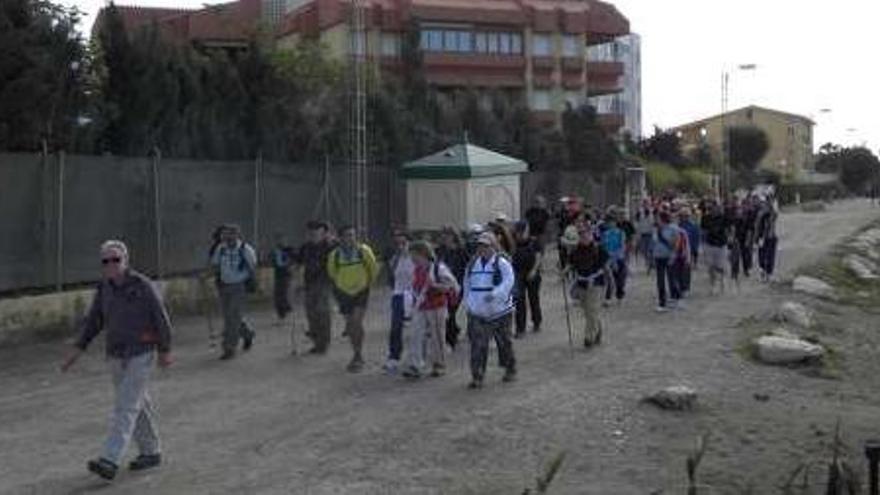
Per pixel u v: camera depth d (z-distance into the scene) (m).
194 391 13.96
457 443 11.35
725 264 26.95
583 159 56.31
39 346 17.45
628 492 9.83
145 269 20.75
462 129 43.72
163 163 21.20
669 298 23.95
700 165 89.50
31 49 19.33
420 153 36.22
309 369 15.62
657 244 23.06
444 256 17.77
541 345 18.14
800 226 63.62
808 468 10.39
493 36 82.94
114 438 9.91
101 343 17.83
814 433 12.60
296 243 25.17
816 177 144.25
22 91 19.17
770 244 29.98
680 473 10.55
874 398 15.53
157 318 10.09
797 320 22.33
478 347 14.30
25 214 18.03
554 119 84.69
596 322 17.89
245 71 28.42
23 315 17.61
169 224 21.36
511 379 14.75
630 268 32.34
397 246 15.66
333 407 13.05
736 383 15.45
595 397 13.79
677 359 16.98
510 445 11.37
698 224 30.17
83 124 22.00
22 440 11.48
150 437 10.36
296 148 29.06
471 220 29.33
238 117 27.64
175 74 25.66
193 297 21.59
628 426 12.37
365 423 12.18
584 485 10.02
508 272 14.47
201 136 26.42
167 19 70.88
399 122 35.34
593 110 66.31
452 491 9.64
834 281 33.94
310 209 25.73
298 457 10.73
